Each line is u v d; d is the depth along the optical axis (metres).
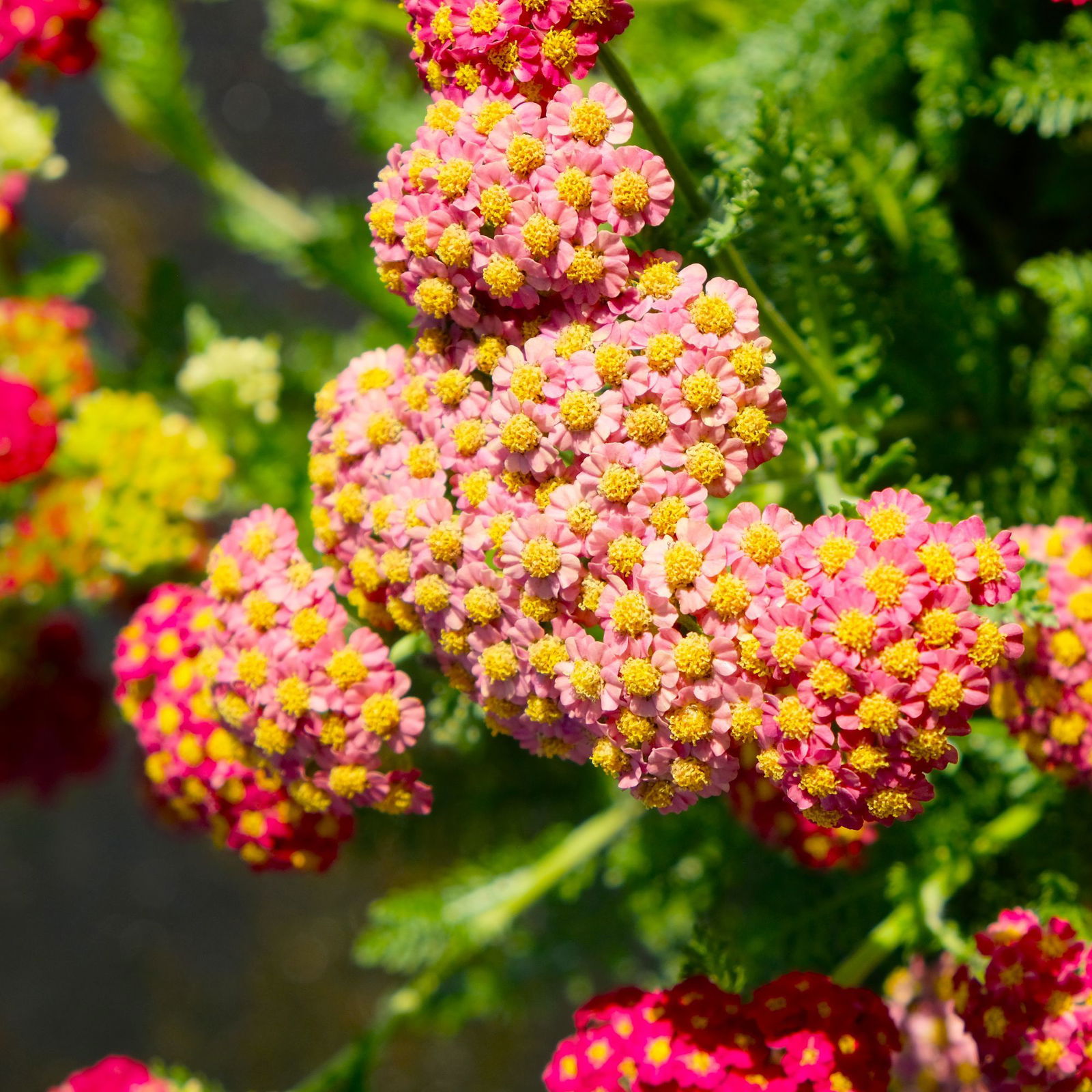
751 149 0.43
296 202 0.79
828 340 0.44
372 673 0.42
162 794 0.45
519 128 0.40
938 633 0.39
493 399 0.41
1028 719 0.42
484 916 0.47
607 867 0.50
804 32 0.48
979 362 0.47
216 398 0.50
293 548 0.42
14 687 0.56
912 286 0.47
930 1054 0.44
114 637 0.81
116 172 0.83
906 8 0.47
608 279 0.40
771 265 0.44
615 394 0.40
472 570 0.40
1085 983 0.42
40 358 0.48
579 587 0.40
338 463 0.42
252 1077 0.82
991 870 0.47
